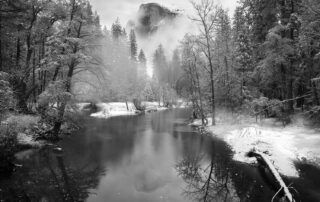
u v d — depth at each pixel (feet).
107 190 31.53
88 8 63.46
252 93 80.38
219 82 96.27
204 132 74.79
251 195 29.07
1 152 36.47
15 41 72.33
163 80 257.75
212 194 29.94
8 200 27.94
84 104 158.20
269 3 65.41
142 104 182.70
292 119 60.64
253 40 78.79
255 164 39.75
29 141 51.83
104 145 57.41
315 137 43.75
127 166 41.70
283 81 63.67
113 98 166.50
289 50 56.44
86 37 63.10
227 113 93.71
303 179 31.22
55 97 54.90
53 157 46.32
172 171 39.29
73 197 29.19
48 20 70.28
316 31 47.91
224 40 94.48
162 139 65.31
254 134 54.08
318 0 45.68
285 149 41.11
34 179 34.94
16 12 60.80
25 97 67.62
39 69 57.82
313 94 59.06
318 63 54.49
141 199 28.81
